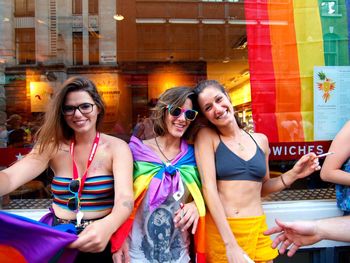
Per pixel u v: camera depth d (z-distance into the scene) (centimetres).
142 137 177
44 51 268
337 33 226
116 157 154
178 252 156
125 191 144
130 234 156
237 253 148
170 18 299
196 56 312
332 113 227
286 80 227
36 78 262
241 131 176
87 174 151
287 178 177
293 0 226
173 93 160
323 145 227
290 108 227
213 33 300
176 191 156
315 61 226
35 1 263
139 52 313
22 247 129
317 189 235
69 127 155
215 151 167
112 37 303
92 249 128
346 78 227
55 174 156
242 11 243
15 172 146
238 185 163
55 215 153
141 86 315
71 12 282
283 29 227
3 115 245
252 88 226
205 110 162
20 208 220
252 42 227
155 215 155
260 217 164
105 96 307
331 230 139
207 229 167
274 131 226
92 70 303
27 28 263
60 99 149
